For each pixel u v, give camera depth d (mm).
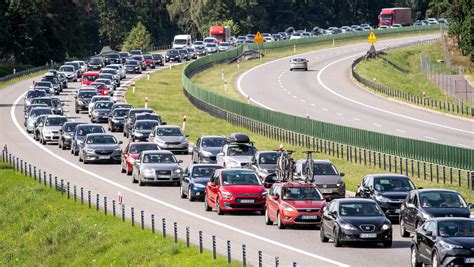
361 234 65188
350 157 123062
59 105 169750
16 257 90062
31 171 115750
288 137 138625
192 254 66625
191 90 193500
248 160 104812
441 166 109375
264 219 81312
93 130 131000
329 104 187125
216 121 165000
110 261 74188
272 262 61094
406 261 60812
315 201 75375
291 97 198750
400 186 79875
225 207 83000
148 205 90500
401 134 145875
